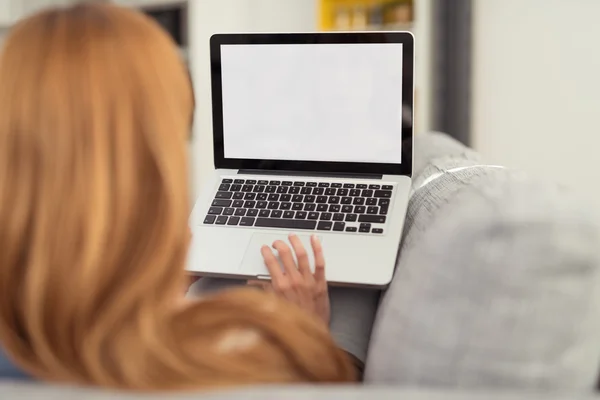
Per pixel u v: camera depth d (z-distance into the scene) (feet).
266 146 3.66
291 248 3.20
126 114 1.56
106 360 1.52
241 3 13.16
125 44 1.60
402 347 2.00
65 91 1.53
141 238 1.56
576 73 10.82
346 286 3.05
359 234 3.20
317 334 1.84
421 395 1.46
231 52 3.61
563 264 1.81
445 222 2.06
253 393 1.48
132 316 1.54
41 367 1.58
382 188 3.45
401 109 3.50
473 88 11.55
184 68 1.79
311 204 3.42
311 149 3.61
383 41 3.46
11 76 1.57
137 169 1.57
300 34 3.54
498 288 1.84
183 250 1.61
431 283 1.96
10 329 1.61
